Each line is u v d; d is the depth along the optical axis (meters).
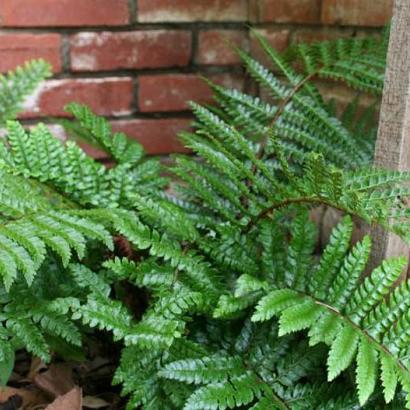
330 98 1.39
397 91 1.01
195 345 1.00
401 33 1.00
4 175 1.02
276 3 1.44
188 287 1.02
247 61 1.27
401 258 0.99
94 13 1.44
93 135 1.22
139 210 1.09
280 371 1.01
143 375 1.00
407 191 0.96
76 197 1.11
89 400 1.14
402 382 0.93
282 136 1.22
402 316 0.96
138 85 1.50
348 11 1.32
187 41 1.50
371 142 1.22
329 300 1.00
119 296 1.12
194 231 1.06
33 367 1.19
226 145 1.19
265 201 1.15
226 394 0.96
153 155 1.54
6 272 0.91
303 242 1.04
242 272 1.08
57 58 1.45
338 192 0.95
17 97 1.14
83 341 1.17
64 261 0.93
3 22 1.41
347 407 0.98
